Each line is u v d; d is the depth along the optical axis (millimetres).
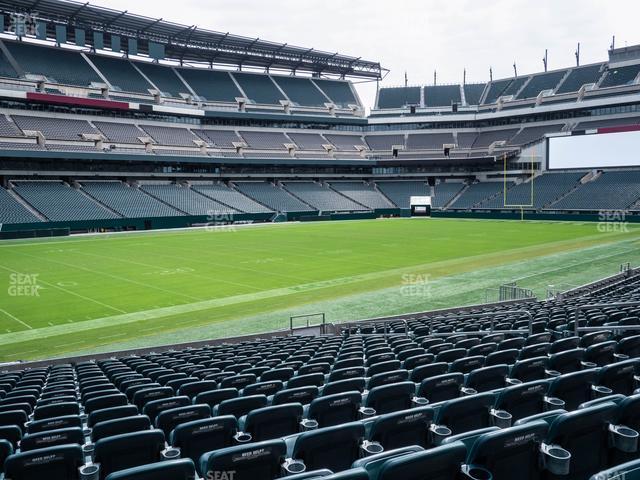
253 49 79438
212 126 78438
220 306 25938
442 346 11602
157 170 70250
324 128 87812
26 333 21812
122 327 22609
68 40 68688
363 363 10828
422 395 7312
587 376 6344
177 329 22297
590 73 79438
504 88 88000
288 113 83625
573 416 4289
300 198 77625
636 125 66875
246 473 4477
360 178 88188
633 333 11445
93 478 5156
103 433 6312
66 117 65625
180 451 5738
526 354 9422
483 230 58125
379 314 24016
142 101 70688
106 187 65250
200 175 74188
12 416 8047
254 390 8750
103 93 67188
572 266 33938
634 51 76250
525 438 4086
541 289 27703
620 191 66125
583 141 71500
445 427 5328
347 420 6699
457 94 91062
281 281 31500
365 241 49344
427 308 24812
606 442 4570
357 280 31562
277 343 17203
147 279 32062
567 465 4113
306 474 3572
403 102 92000
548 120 80750
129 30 69875
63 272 34219
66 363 17531
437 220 73188
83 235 54969
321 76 95125
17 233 51719
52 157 58312
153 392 8930
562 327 13188
